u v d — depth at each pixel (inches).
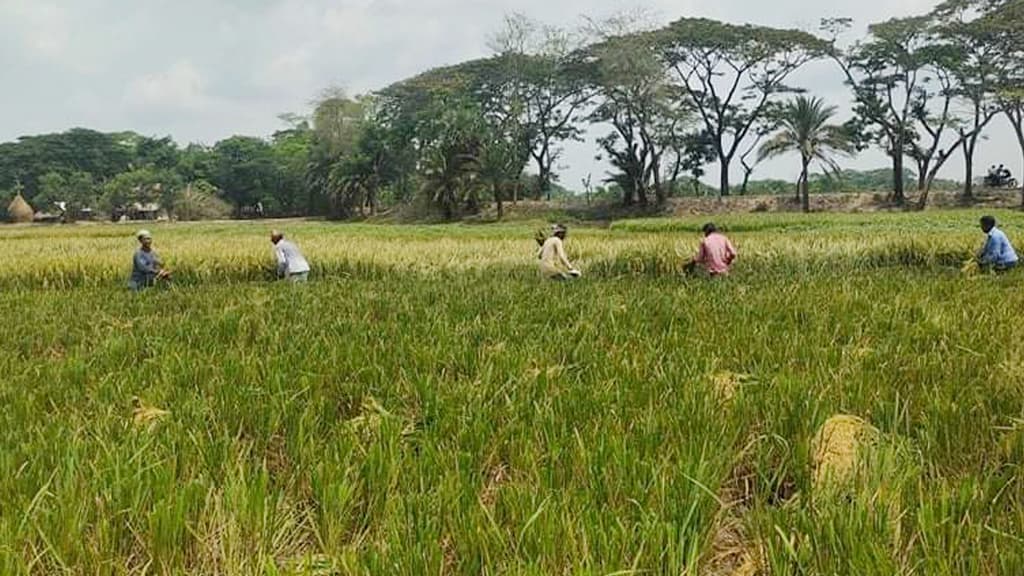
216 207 3944.4
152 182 3981.3
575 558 103.3
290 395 196.1
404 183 3255.4
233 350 269.1
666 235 1198.9
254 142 4557.1
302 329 326.3
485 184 2642.7
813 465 142.8
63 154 4429.1
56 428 166.7
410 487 132.6
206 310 429.1
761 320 326.0
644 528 108.5
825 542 107.2
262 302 455.5
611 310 351.6
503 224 2491.4
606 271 736.3
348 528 127.5
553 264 623.8
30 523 115.0
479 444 156.1
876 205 2329.0
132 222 3659.0
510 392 197.5
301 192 3941.9
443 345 261.6
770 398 180.2
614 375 213.5
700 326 305.3
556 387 199.6
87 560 109.8
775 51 2356.1
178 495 121.6
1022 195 2069.4
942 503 113.1
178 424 165.0
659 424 159.6
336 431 166.6
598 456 137.4
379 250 854.5
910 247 730.8
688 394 182.2
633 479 129.5
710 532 118.5
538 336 285.9
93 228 2529.5
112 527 117.0
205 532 117.7
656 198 2546.8
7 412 186.5
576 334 291.0
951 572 98.3
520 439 154.5
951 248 721.6
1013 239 755.4
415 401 200.4
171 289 577.3
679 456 137.2
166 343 292.0
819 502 121.6
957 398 173.2
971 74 2081.7
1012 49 2000.5
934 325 283.0
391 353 252.2
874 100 2274.9
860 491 124.3
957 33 2012.8
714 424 160.9
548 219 2551.7
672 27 2413.9
